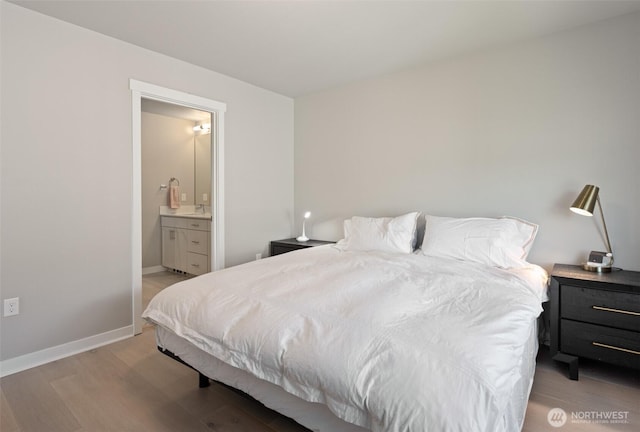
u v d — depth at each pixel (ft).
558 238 8.05
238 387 4.87
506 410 3.29
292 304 4.83
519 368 3.89
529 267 7.45
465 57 9.23
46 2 6.66
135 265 8.61
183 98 9.59
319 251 9.33
